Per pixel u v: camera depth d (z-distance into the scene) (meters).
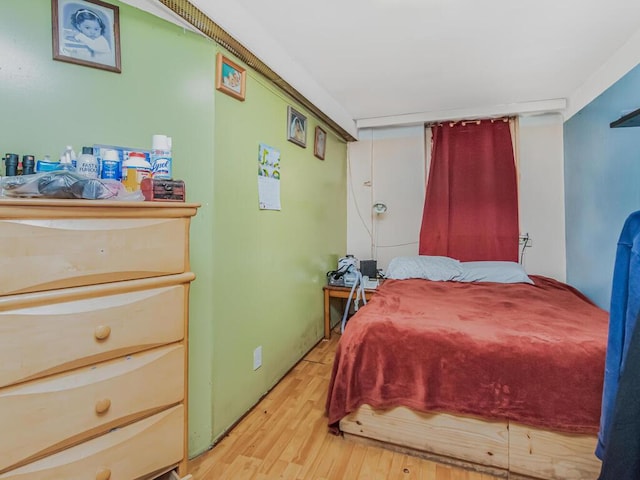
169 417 1.13
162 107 1.46
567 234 3.01
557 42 1.99
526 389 1.41
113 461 1.00
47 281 0.86
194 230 1.59
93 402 0.95
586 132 2.57
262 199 2.10
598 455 1.13
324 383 2.33
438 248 3.38
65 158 1.11
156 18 1.44
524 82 2.58
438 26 1.82
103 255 0.96
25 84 1.12
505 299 2.21
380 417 1.64
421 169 3.54
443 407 1.50
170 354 1.12
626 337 1.05
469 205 3.31
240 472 1.49
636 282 1.02
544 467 1.41
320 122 2.98
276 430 1.79
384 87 2.68
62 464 0.90
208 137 1.61
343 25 1.82
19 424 0.83
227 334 1.77
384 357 1.63
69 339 0.90
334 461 1.56
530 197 3.19
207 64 1.60
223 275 1.73
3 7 1.08
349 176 3.79
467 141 3.32
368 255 3.74
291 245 2.53
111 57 1.31
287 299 2.47
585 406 1.34
